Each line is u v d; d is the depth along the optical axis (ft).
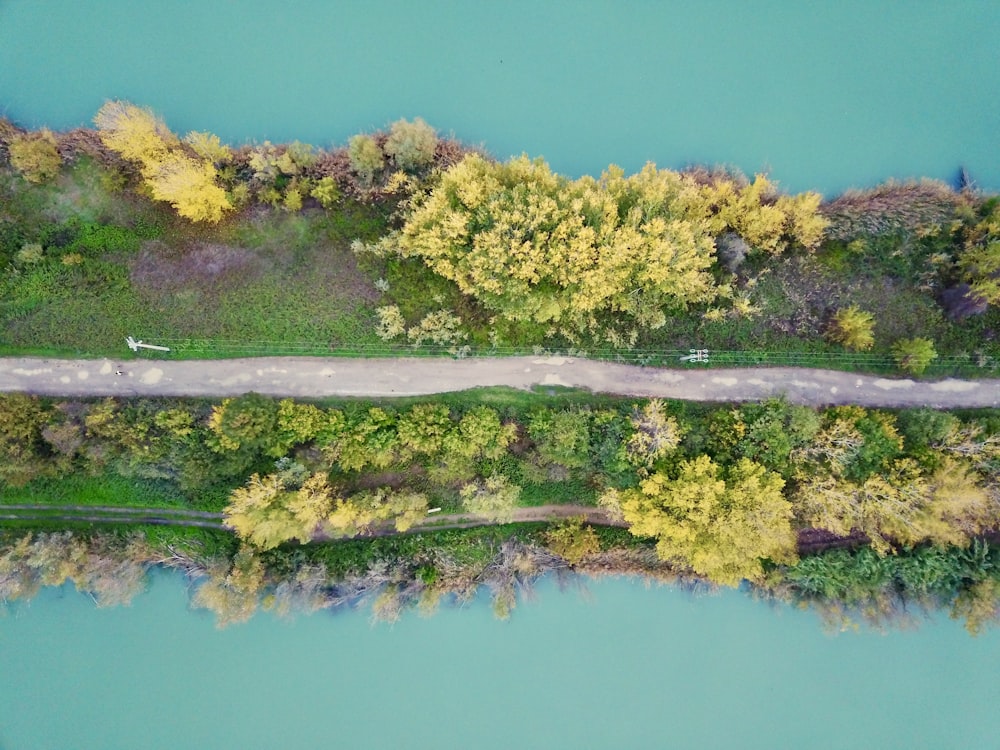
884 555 197.88
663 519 186.19
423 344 202.39
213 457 190.60
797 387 204.03
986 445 189.16
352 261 202.80
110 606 201.57
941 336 204.33
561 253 180.14
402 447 196.65
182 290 200.75
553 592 212.64
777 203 196.24
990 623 195.31
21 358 198.29
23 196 199.11
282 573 203.00
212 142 192.54
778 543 186.50
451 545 209.97
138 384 199.52
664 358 203.72
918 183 206.69
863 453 188.85
